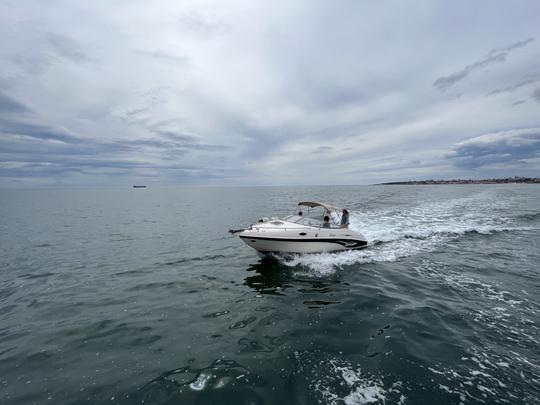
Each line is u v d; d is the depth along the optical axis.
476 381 4.33
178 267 10.44
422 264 10.11
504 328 5.84
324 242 11.24
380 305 7.02
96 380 4.48
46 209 36.41
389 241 13.41
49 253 12.80
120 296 7.86
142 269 10.26
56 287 8.61
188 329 6.04
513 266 9.71
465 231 15.20
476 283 8.29
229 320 6.42
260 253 11.75
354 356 4.99
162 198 64.56
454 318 6.26
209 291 8.15
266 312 6.79
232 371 4.64
